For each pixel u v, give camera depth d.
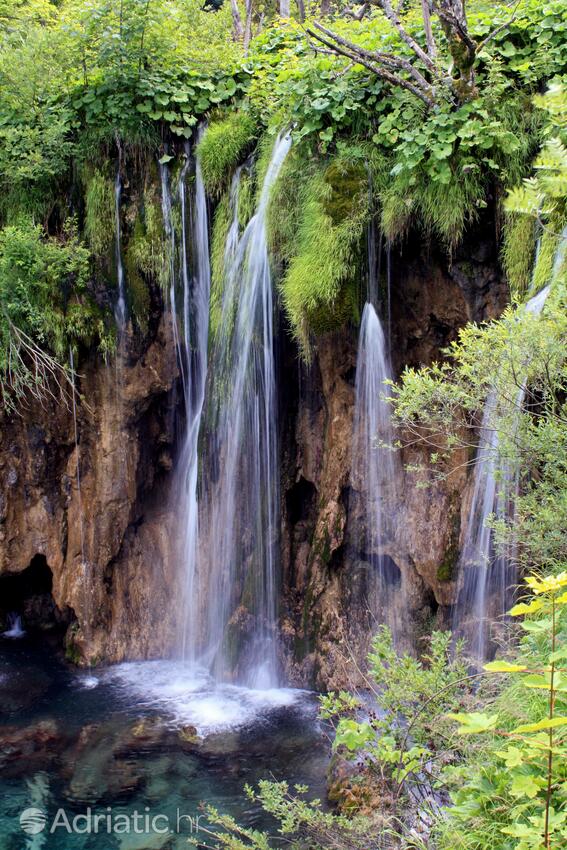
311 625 7.12
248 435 7.28
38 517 8.11
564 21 6.17
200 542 7.77
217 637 7.59
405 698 3.74
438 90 6.14
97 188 7.82
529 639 3.84
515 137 5.86
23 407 7.85
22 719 6.46
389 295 6.69
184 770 5.58
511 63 6.20
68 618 8.41
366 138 6.73
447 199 6.09
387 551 6.86
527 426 4.14
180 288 7.92
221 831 4.83
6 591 8.72
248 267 7.23
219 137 7.61
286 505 7.53
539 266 5.52
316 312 6.45
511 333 3.89
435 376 6.59
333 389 6.97
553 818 2.28
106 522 7.94
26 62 7.79
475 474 6.17
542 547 4.03
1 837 4.86
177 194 7.88
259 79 8.02
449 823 3.03
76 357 7.80
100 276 7.82
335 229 6.41
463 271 6.36
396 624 6.86
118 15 7.84
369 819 3.51
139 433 8.08
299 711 6.51
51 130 7.60
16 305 7.39
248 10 10.93
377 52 6.29
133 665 7.77
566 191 3.54
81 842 4.79
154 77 7.88
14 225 7.80
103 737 6.11
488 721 2.26
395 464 6.75
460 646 4.34
